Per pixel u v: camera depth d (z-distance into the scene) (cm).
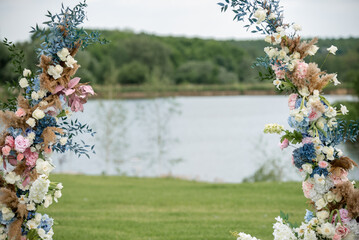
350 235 375
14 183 388
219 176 1781
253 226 797
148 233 751
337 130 397
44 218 396
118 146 2159
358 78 2464
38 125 391
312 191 394
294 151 392
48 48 393
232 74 6888
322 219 387
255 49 7106
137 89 5497
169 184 1427
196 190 1273
